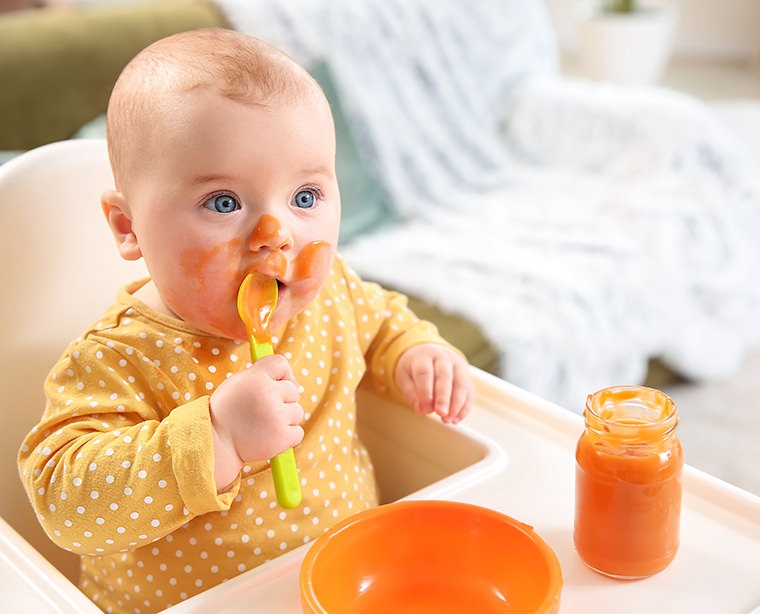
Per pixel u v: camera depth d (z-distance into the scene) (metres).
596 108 2.17
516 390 0.89
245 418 0.67
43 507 0.71
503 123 2.30
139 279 0.88
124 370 0.77
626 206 1.97
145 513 0.68
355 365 0.89
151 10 1.88
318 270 0.73
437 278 1.72
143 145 0.71
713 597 0.64
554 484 0.77
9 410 0.86
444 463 0.87
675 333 1.91
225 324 0.73
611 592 0.65
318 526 0.82
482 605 0.65
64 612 0.65
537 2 2.41
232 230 0.70
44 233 0.88
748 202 2.10
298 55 1.90
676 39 4.57
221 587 0.66
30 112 1.71
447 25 2.17
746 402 2.03
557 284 1.70
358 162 1.97
